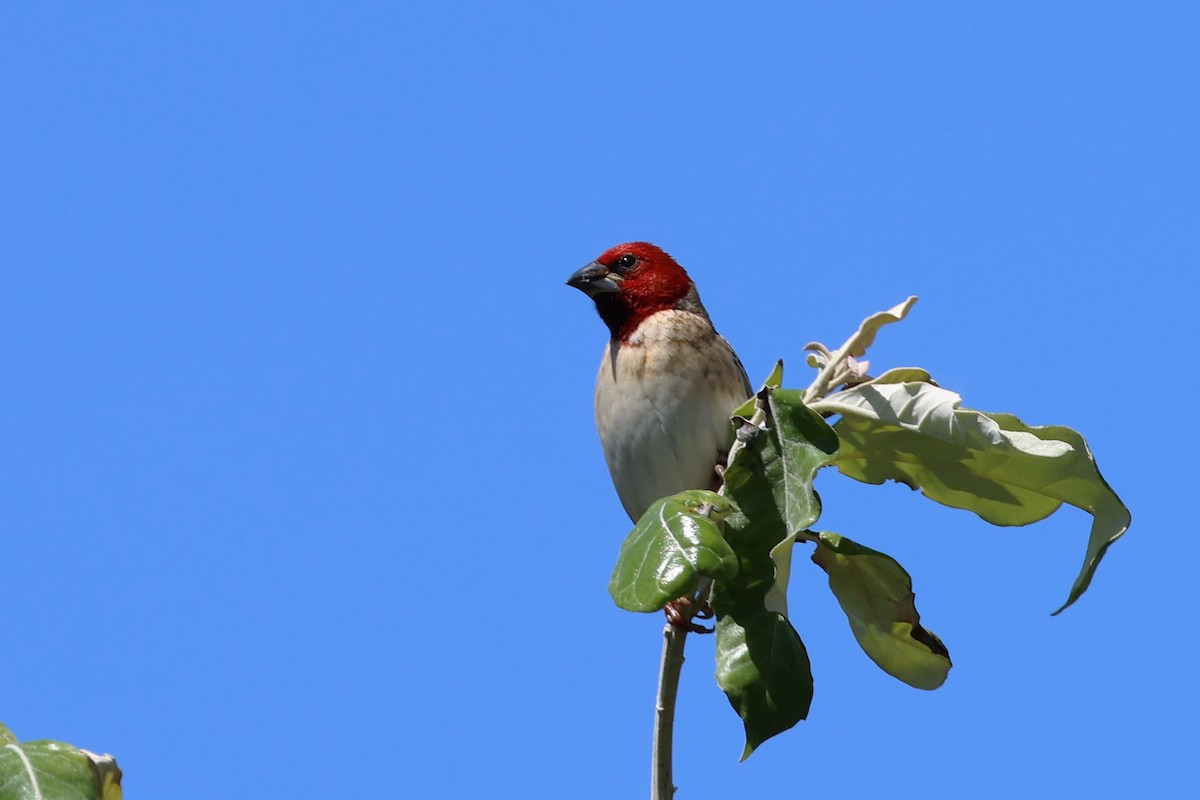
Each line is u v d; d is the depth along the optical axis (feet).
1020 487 26.08
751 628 23.91
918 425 25.71
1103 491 25.43
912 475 26.73
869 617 26.55
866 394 26.08
